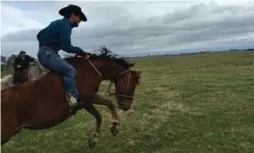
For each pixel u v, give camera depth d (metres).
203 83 18.56
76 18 7.49
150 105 13.05
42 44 7.25
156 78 24.23
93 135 8.20
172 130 9.77
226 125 10.05
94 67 7.78
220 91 15.45
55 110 7.03
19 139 9.90
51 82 7.09
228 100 13.33
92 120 11.49
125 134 9.66
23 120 6.79
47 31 7.21
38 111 6.87
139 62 73.88
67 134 9.98
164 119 10.91
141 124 10.46
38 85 6.96
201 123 10.36
